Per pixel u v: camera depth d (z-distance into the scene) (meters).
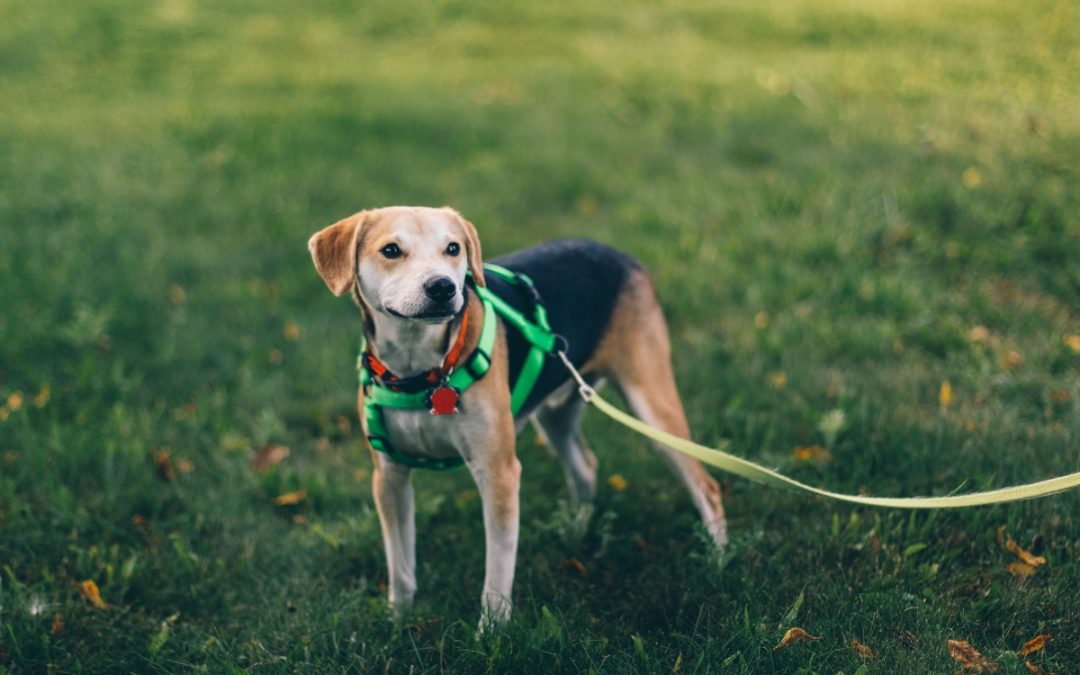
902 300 5.45
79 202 7.36
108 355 5.41
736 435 4.52
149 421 4.71
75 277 6.13
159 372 5.29
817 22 11.93
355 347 5.45
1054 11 11.51
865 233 6.24
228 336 5.59
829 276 5.86
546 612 3.20
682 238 6.49
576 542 3.84
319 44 12.25
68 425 4.70
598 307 3.70
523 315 3.40
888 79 9.45
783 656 3.07
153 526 4.05
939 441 4.15
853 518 3.68
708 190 7.20
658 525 3.95
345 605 3.49
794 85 9.53
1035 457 3.99
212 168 8.06
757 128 8.42
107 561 3.81
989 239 6.04
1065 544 3.51
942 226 6.31
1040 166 6.96
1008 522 3.60
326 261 3.18
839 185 6.88
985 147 7.41
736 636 3.14
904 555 3.51
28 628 3.33
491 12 13.22
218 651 3.29
